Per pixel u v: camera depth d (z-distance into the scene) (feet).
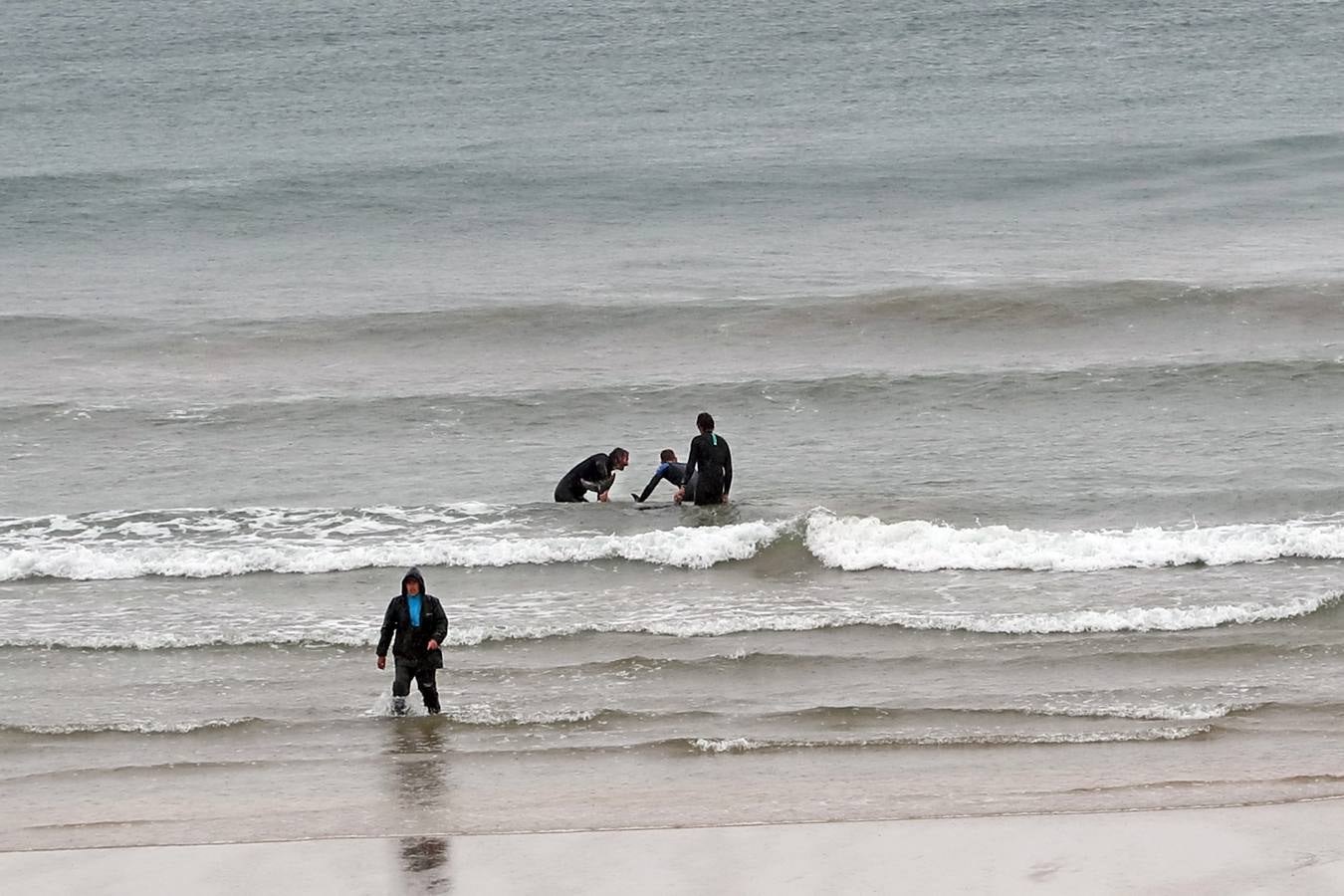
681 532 233.55
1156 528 235.20
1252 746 150.20
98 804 140.77
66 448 304.30
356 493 272.51
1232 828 120.98
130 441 308.60
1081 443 292.61
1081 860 115.03
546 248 535.19
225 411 328.49
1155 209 585.63
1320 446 283.18
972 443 295.48
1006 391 329.31
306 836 127.95
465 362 375.66
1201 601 202.80
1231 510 247.70
